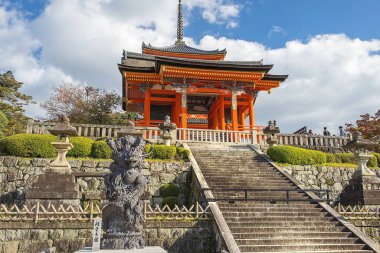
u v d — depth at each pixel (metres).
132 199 8.19
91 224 11.17
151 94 30.34
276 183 15.76
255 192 14.53
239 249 9.77
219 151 20.16
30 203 12.59
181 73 26.09
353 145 16.67
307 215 12.76
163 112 32.25
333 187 18.72
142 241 8.15
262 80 29.28
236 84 28.23
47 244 10.80
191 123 38.72
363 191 15.65
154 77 27.59
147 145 17.86
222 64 25.72
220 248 10.43
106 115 36.31
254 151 20.89
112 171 8.66
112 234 7.97
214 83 27.92
